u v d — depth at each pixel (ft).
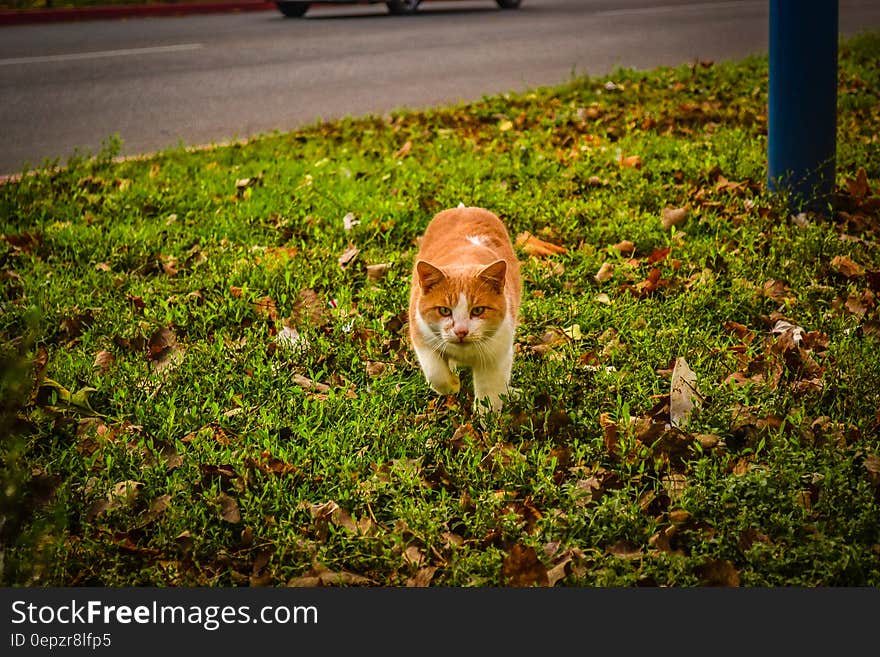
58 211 21.72
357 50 45.14
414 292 14.06
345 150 26.73
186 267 18.93
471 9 63.31
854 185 20.65
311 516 11.33
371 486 11.81
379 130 29.09
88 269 18.54
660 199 21.62
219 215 21.53
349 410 13.61
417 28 52.85
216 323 16.63
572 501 11.22
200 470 12.12
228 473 12.07
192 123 31.22
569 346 15.08
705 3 66.69
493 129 28.63
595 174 23.71
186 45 46.42
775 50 19.66
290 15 59.47
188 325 16.39
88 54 43.52
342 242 19.92
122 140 29.04
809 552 10.27
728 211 20.33
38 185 23.24
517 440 12.94
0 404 12.96
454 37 49.32
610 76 35.83
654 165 23.82
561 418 13.04
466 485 11.84
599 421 12.95
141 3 63.82
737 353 14.78
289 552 10.91
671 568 10.22
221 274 18.26
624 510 11.03
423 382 14.52
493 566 10.46
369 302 17.22
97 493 11.77
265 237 20.44
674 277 17.60
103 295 17.47
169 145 28.58
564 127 28.32
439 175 23.94
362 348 15.44
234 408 13.92
